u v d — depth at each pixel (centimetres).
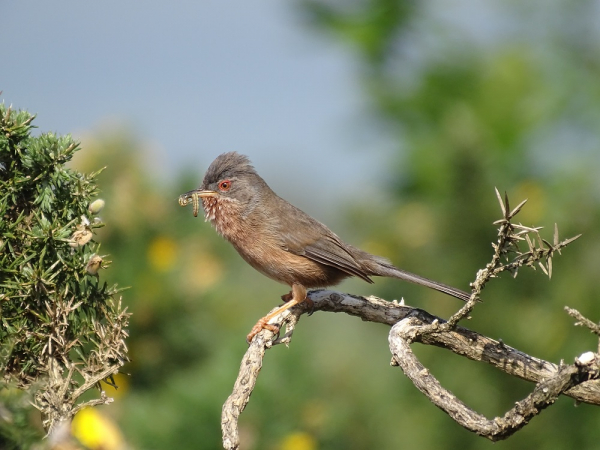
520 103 1234
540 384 585
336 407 1048
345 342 1248
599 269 1048
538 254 616
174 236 1077
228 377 930
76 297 594
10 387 509
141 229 1039
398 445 1088
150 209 1049
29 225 590
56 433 520
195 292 1045
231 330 1059
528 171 1195
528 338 1023
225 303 1089
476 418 603
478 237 1059
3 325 568
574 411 1020
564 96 1252
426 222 1138
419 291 1131
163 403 940
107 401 572
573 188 1134
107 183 1052
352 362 1169
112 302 607
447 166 1139
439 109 1252
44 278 573
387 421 1098
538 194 1130
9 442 496
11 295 570
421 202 1188
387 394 1123
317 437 988
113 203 1035
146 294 997
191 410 907
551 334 1019
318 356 1112
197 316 1038
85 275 590
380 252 1192
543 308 1030
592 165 1170
